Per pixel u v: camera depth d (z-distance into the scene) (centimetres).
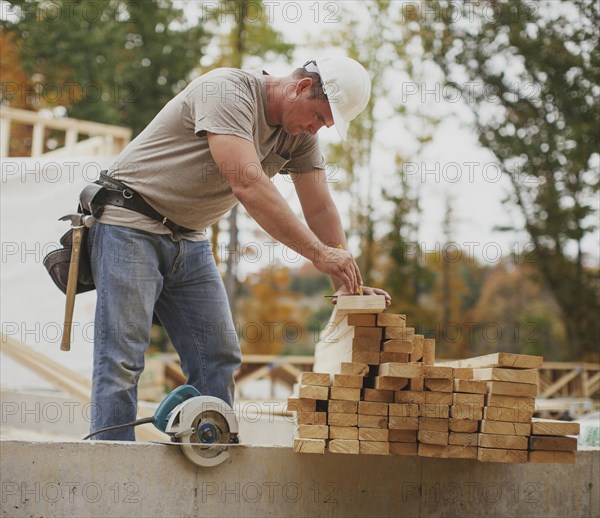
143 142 818
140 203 805
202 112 767
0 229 1741
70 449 688
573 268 4181
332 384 762
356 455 775
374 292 793
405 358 764
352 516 766
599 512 823
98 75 3988
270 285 4334
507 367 756
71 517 681
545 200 3991
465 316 5022
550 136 3925
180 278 853
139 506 701
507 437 748
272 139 836
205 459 720
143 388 2700
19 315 1733
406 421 747
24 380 1772
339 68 821
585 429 1030
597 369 3138
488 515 800
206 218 844
